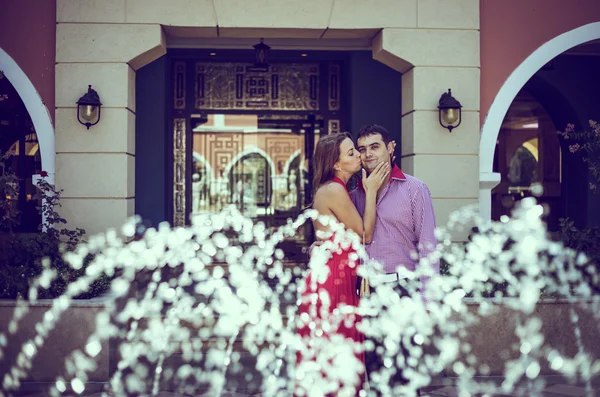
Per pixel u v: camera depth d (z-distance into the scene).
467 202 6.54
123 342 5.50
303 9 6.43
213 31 6.54
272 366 5.01
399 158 7.97
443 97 6.42
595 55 8.60
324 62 8.68
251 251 8.40
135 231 6.98
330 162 3.36
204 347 5.64
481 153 6.65
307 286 3.36
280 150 8.99
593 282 5.53
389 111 7.97
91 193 6.28
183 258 7.44
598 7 6.77
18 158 7.90
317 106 8.67
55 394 4.46
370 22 6.48
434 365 4.80
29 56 6.37
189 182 8.66
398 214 3.37
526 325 4.88
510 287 5.24
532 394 4.42
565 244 5.89
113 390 4.52
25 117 7.91
